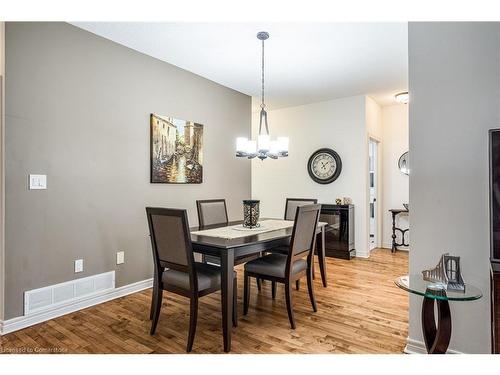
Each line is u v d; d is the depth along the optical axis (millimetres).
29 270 2365
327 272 3852
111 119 2941
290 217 3795
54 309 2498
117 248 2994
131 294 3068
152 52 3217
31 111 2377
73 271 2641
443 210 1866
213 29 2725
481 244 1758
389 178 5375
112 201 2949
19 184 2312
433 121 1894
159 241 2186
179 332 2238
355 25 2643
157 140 3363
